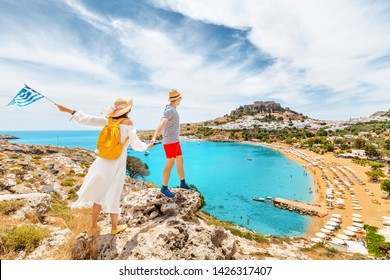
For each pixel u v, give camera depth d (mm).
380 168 76125
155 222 4984
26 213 8344
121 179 4086
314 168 88000
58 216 9773
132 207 5246
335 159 101438
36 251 4516
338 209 41031
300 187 62469
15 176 21094
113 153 3814
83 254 4180
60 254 4332
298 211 42688
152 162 109562
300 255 15180
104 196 4027
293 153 131250
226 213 42781
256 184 67312
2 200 8680
